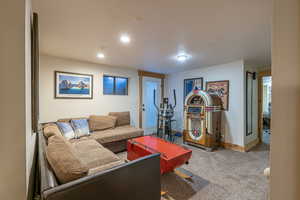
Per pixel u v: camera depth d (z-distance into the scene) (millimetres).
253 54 2861
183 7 1428
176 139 4324
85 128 3016
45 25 1774
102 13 1528
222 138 3645
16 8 677
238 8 1436
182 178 2186
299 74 363
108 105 3906
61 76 3162
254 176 2258
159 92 5062
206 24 1747
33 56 1187
